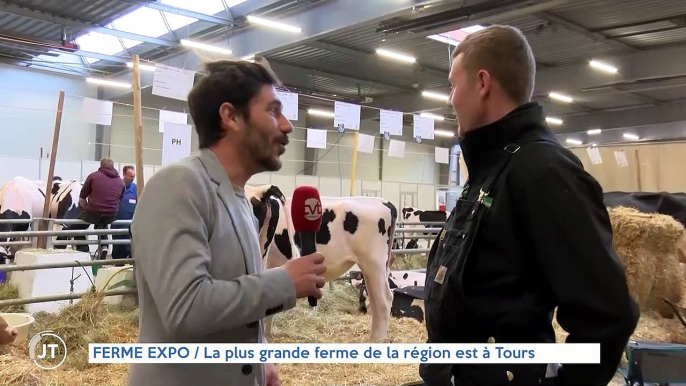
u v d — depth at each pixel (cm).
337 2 971
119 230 528
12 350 365
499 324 121
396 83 1606
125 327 428
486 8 891
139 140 489
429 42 1199
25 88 1505
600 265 109
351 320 531
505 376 119
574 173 117
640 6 969
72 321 419
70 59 1462
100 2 1059
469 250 125
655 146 775
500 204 122
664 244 466
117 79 1536
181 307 113
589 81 1319
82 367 352
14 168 1222
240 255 131
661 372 268
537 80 1404
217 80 135
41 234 479
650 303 471
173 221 119
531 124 128
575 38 1143
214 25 1152
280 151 141
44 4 1072
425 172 2266
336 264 487
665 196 583
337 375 347
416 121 729
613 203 610
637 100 1722
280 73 1418
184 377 126
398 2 878
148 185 125
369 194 1716
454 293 125
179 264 115
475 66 134
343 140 1970
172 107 1608
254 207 439
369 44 1230
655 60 1213
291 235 475
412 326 509
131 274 513
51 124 1531
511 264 121
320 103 1780
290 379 338
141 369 128
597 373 112
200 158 134
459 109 138
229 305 115
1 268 413
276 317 515
